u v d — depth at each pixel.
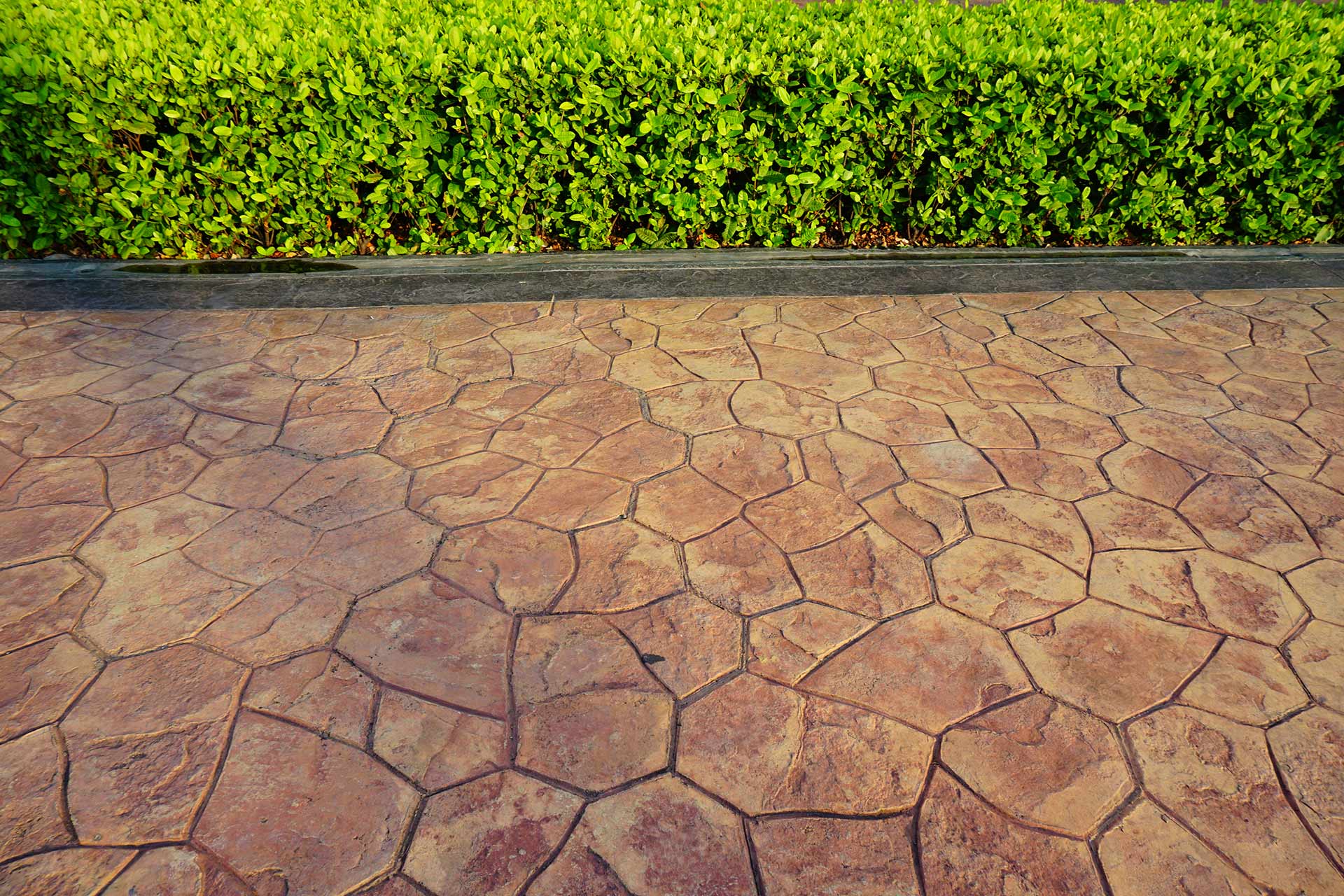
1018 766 2.35
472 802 2.23
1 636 2.63
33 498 3.26
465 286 5.21
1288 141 5.47
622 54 5.05
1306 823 2.21
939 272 5.50
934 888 2.07
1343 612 2.86
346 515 3.23
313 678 2.54
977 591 2.94
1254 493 3.44
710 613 2.83
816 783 2.30
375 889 2.03
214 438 3.67
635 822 2.20
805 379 4.24
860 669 2.64
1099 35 5.81
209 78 4.90
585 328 4.72
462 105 5.19
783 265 5.57
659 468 3.55
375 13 5.62
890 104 5.32
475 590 2.90
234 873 2.04
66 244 5.52
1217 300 5.14
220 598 2.82
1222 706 2.52
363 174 5.37
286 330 4.64
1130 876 2.10
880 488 3.45
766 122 5.38
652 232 5.75
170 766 2.27
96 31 5.10
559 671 2.61
